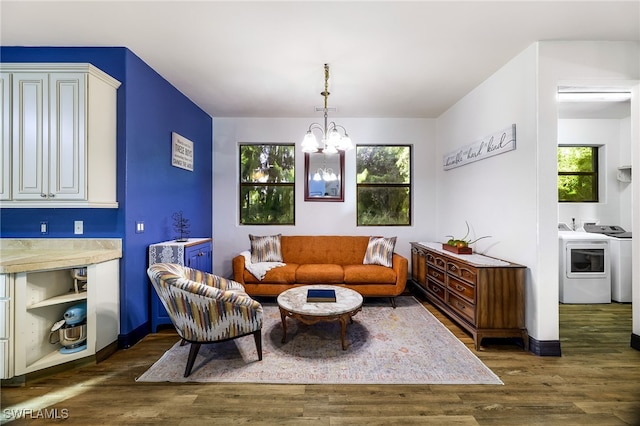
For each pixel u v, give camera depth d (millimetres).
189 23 2209
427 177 4590
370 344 2592
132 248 2660
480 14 2084
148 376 2088
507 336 2520
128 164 2611
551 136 2426
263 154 4668
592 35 2346
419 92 3541
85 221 2555
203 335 2121
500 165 2920
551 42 2420
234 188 4566
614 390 1939
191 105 3852
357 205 4652
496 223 2992
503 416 1694
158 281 2100
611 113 4098
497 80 2967
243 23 2203
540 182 2428
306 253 4230
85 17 2139
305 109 4184
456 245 3232
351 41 2443
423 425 1620
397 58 2717
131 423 1631
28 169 2314
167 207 3279
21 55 2559
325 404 1795
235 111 4266
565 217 4379
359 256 4203
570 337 2768
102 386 1976
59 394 1885
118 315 2539
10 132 2307
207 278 2740
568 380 2055
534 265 2461
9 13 2088
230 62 2811
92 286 2260
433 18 2133
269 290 3605
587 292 3799
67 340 2160
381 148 4676
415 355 2396
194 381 2031
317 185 4594
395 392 1916
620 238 3838
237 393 1902
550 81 2422
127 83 2586
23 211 2521
